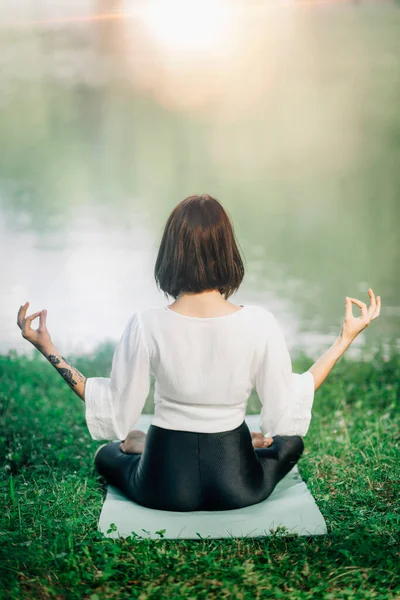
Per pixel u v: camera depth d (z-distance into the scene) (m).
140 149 18.08
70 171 15.96
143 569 3.21
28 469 4.35
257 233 11.76
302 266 9.90
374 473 4.23
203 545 3.40
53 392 5.60
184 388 3.54
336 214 12.94
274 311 8.02
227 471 3.62
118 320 7.71
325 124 19.44
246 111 21.02
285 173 15.98
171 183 15.09
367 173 15.69
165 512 3.69
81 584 3.14
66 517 3.72
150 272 9.40
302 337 7.18
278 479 3.89
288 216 12.83
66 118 20.73
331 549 3.39
